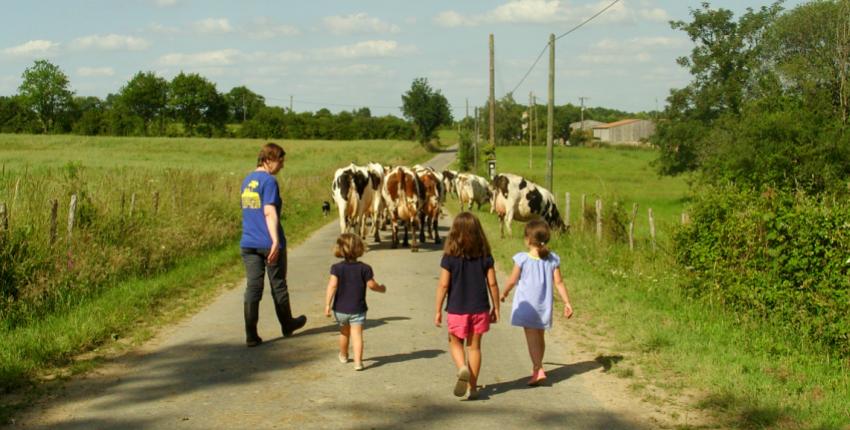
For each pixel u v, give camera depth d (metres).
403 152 83.00
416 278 10.41
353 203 13.35
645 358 5.95
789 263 6.73
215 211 14.84
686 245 8.88
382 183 14.59
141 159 55.09
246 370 5.62
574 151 83.62
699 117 35.53
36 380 5.24
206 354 6.12
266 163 6.68
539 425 4.38
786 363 5.63
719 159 22.05
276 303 6.70
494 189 15.69
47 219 9.01
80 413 4.54
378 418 4.48
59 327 6.53
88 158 48.56
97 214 10.16
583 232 14.61
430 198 15.03
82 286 7.98
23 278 7.41
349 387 5.17
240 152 71.38
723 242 7.89
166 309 8.02
